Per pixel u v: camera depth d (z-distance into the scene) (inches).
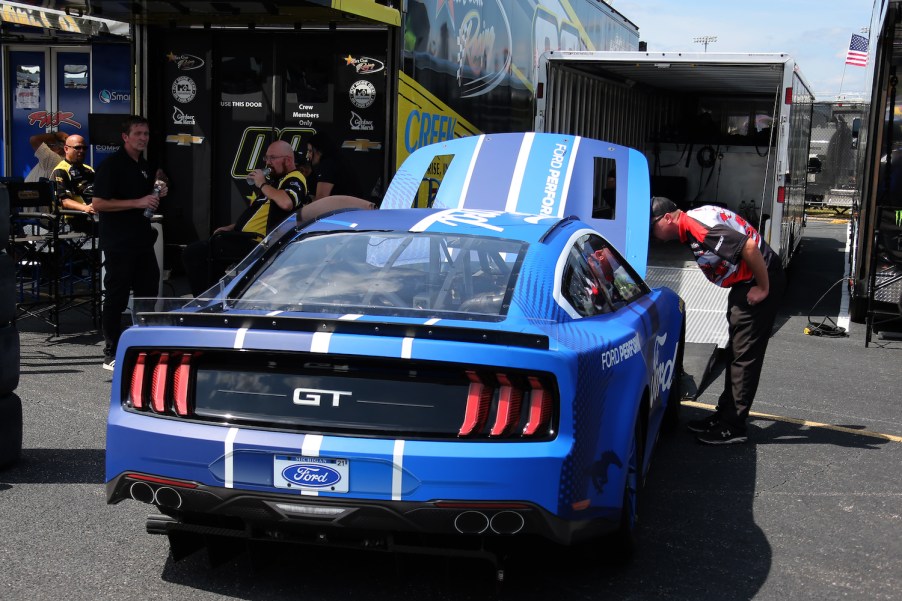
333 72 393.1
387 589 139.3
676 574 147.6
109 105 516.4
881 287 395.9
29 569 143.5
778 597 140.4
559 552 154.8
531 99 490.3
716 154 621.6
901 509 182.1
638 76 513.3
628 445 139.9
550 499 121.6
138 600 134.0
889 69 382.6
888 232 390.9
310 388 125.0
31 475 186.7
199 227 420.2
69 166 375.2
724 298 356.5
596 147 287.1
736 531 167.8
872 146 393.1
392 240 157.5
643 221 281.0
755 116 638.5
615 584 143.3
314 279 149.4
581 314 146.9
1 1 338.0
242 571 144.9
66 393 250.8
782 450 221.0
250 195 414.0
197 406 128.6
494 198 281.3
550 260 150.2
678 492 188.7
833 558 156.6
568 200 275.4
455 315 134.1
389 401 123.1
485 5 418.3
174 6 355.3
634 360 150.6
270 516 124.3
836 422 248.4
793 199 472.4
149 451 128.4
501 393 122.2
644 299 187.9
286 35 397.7
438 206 282.4
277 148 280.2
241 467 124.1
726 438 224.4
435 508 120.3
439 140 380.8
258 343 124.3
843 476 202.1
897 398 278.1
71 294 356.2
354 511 121.7
